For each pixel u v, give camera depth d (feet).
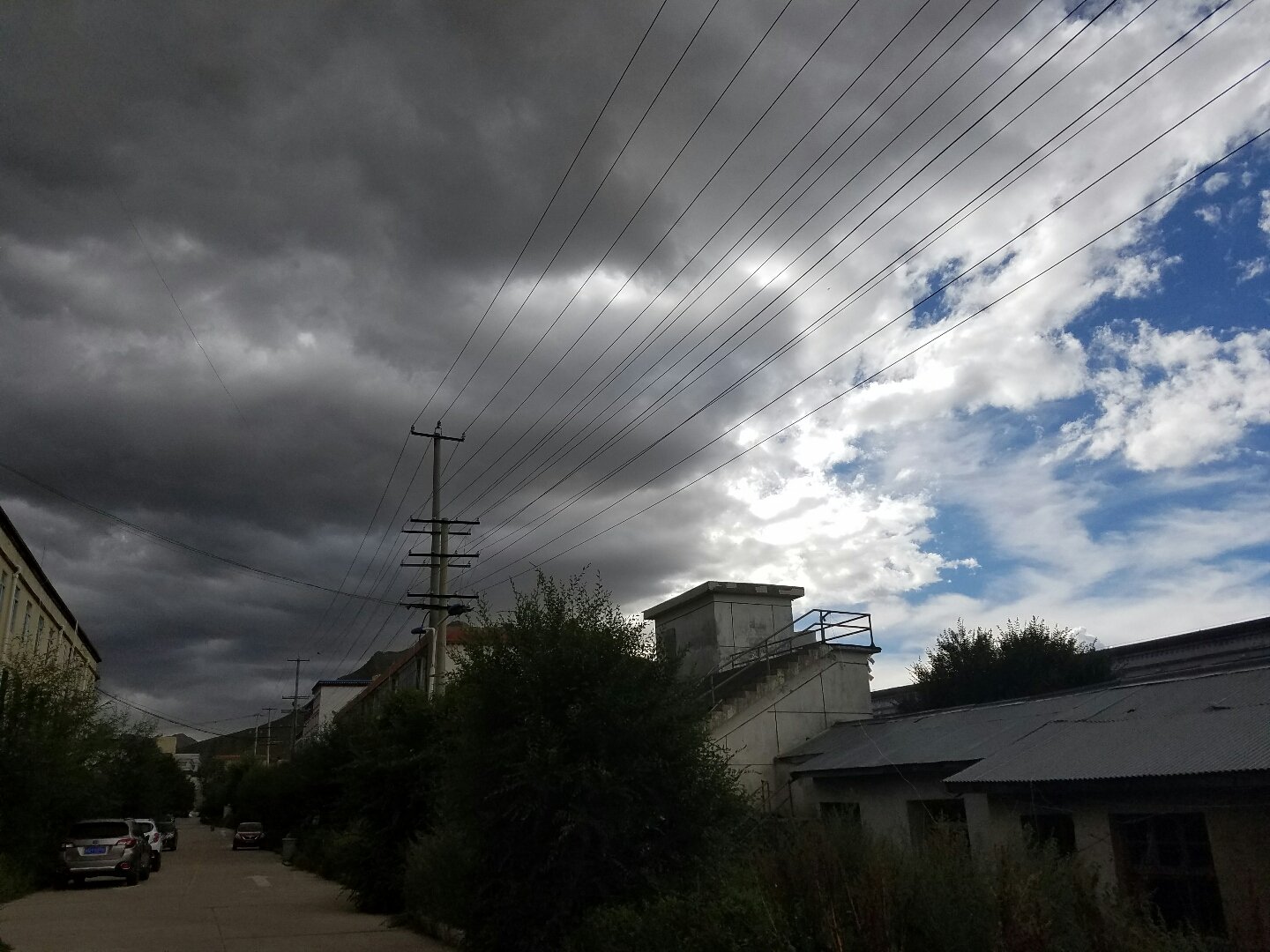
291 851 133.59
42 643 133.49
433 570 106.22
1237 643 70.90
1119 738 40.11
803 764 63.62
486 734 36.45
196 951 44.04
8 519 101.81
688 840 35.14
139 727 164.35
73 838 87.51
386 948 44.57
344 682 286.87
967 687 92.63
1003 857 21.97
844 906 22.90
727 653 86.74
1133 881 32.76
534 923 34.35
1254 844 32.07
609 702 35.29
